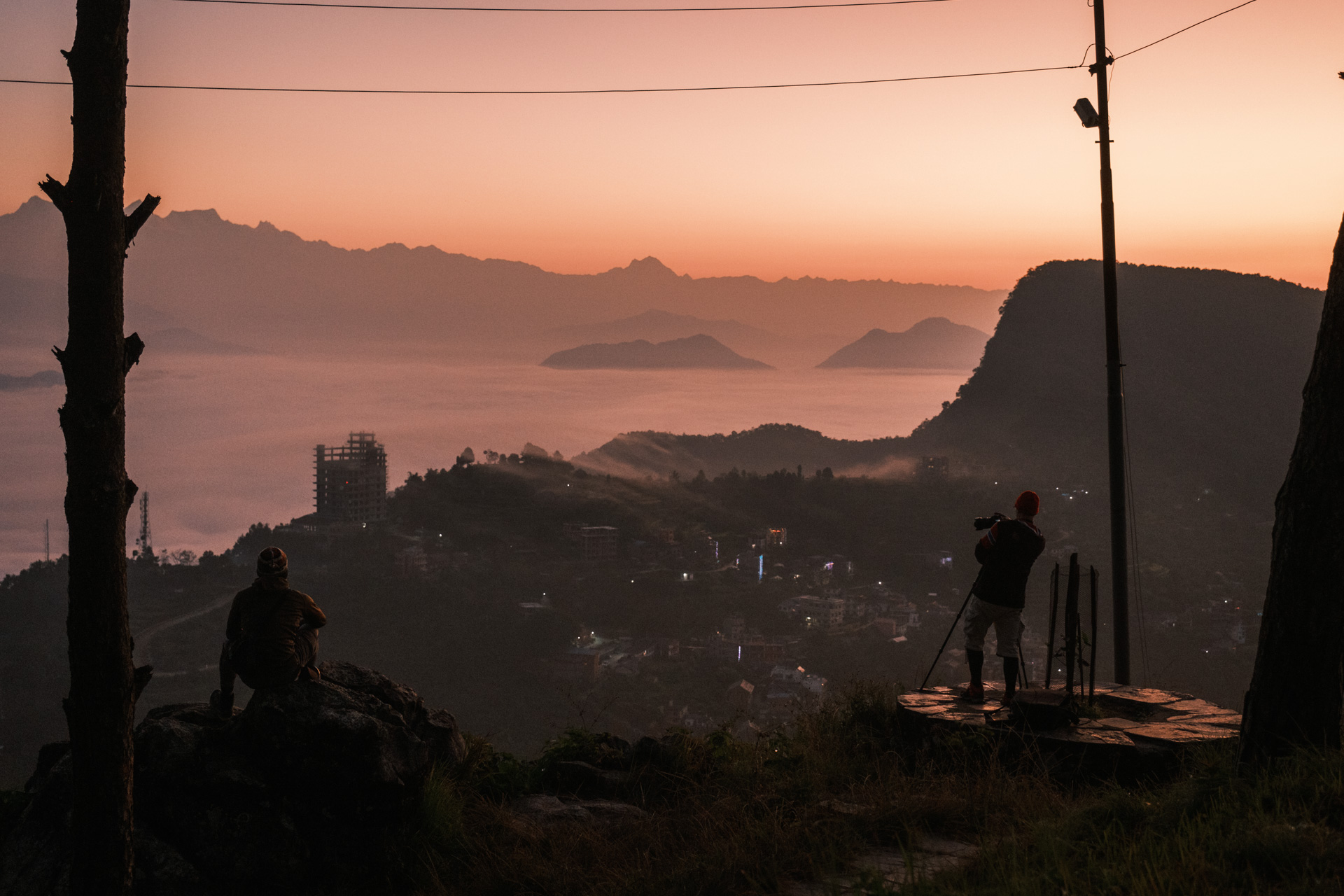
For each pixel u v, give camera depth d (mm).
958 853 5023
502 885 5277
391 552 156375
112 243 4816
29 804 5547
